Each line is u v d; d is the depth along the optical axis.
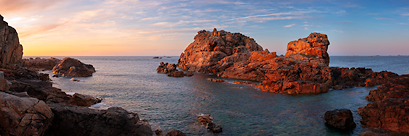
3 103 17.06
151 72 109.94
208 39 117.69
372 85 62.81
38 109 18.81
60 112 20.66
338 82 66.56
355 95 49.62
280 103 42.34
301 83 52.47
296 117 33.62
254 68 81.25
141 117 32.66
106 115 21.81
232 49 117.38
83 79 75.31
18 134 16.78
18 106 17.61
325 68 70.69
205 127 28.97
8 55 52.56
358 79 68.38
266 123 30.94
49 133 20.36
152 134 24.83
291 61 80.50
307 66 72.94
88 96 38.78
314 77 67.88
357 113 35.22
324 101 43.94
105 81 71.69
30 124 17.64
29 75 47.25
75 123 20.84
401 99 30.36
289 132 27.75
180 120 31.70
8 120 16.58
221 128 27.91
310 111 36.88
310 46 90.88
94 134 21.23
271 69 73.25
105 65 179.38
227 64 101.25
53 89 34.62
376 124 28.36
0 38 49.66
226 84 67.12
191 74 93.25
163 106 39.44
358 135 24.55
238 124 30.44
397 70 117.81
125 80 75.62
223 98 46.59
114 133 21.97
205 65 110.31
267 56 85.75
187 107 39.00
